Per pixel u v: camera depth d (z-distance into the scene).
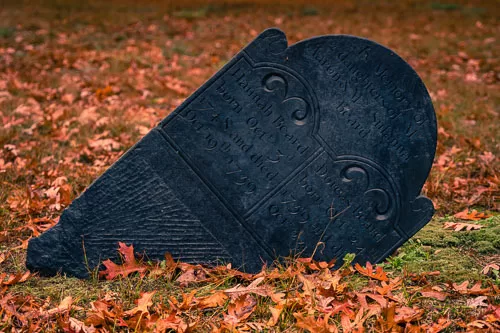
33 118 6.80
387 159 3.82
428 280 3.62
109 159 5.79
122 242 3.82
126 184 3.77
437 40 12.13
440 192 5.07
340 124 3.78
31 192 4.91
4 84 8.03
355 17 14.90
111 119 6.80
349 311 3.20
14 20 12.73
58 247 3.78
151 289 3.59
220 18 14.26
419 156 3.82
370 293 3.44
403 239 3.93
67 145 6.18
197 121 3.76
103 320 3.14
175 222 3.84
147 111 7.12
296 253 3.92
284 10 15.62
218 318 3.25
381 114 3.77
